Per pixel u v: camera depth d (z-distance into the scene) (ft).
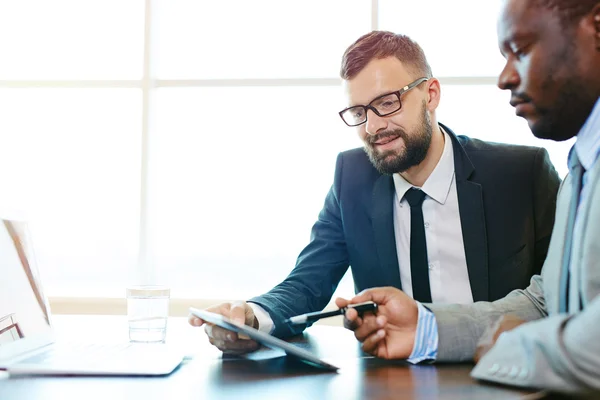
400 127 4.82
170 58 11.02
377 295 3.34
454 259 5.08
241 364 3.13
